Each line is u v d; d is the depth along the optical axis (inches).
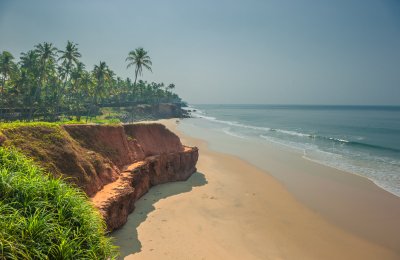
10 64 2495.1
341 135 3002.0
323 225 754.2
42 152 587.2
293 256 598.5
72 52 2559.1
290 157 1683.1
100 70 3056.1
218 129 3464.6
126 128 1019.3
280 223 751.7
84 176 633.0
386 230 735.7
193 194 921.5
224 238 645.9
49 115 2854.3
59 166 599.8
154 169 974.4
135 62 2487.7
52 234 280.2
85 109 3582.7
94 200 598.2
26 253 251.6
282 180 1176.8
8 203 286.8
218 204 851.4
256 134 2940.5
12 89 2620.6
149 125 1121.4
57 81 3361.2
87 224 327.9
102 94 3683.6
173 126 3673.7
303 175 1264.8
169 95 7677.2
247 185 1075.9
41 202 302.8
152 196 872.3
